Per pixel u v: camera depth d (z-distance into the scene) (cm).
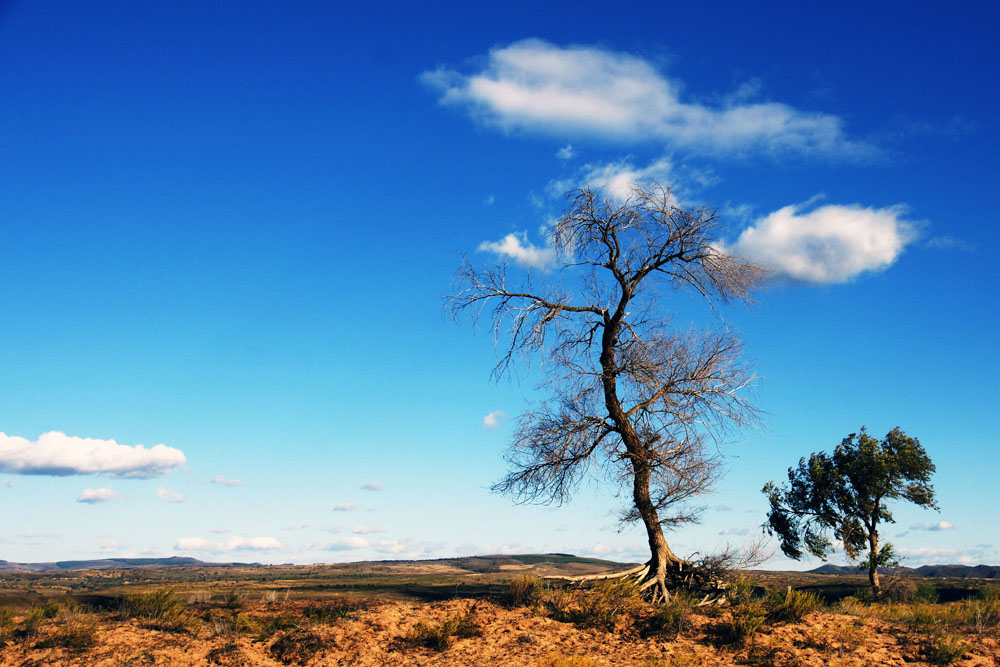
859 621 1678
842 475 3759
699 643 1577
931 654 1411
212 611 1800
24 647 1390
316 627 1600
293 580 7150
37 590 4225
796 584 3600
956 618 1730
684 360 2077
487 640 1600
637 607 1811
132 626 1562
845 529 3728
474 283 2086
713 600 1978
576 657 1465
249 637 1567
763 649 1491
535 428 2092
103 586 5047
